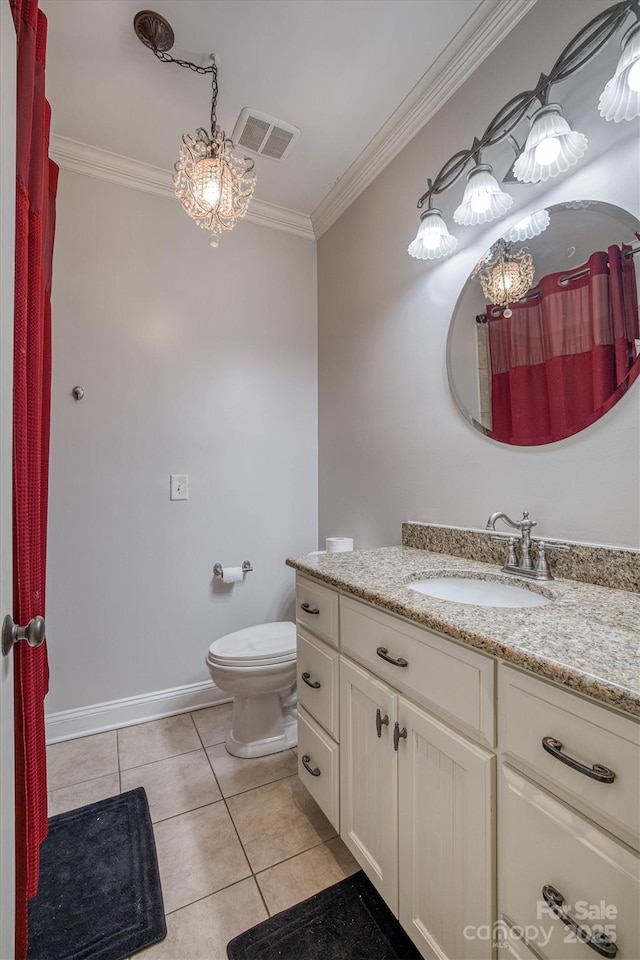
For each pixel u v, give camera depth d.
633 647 0.66
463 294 1.46
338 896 1.12
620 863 0.54
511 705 0.69
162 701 2.02
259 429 2.26
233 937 1.02
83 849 1.26
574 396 1.13
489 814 0.72
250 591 2.23
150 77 1.50
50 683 1.80
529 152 1.07
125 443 1.94
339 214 2.19
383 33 1.37
